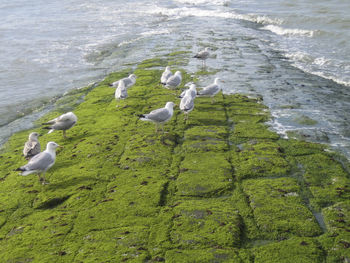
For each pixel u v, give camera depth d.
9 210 8.17
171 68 19.14
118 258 6.52
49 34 29.27
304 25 27.09
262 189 8.61
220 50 22.27
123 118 13.12
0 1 47.88
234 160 10.05
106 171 9.62
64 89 17.69
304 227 7.29
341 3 32.19
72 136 11.98
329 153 10.34
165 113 11.24
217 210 7.84
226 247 6.77
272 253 6.66
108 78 18.41
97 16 36.38
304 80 16.70
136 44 25.38
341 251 6.63
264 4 36.12
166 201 8.28
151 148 10.72
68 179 9.30
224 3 39.19
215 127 12.17
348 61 19.08
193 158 10.19
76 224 7.52
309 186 8.74
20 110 15.44
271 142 11.02
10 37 28.61
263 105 13.93
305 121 12.50
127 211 7.88
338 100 14.35
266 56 20.70
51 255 6.66
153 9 39.06
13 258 6.62
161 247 6.80
